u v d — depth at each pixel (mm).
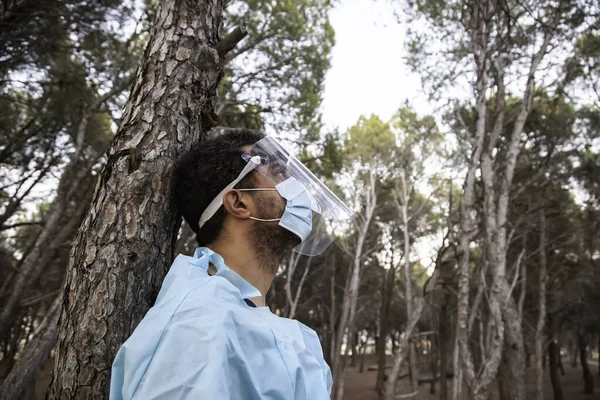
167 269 1264
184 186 1133
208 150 1146
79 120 11156
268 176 1113
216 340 724
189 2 1502
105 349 1087
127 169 1244
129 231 1188
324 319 25062
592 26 8852
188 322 750
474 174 8555
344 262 22344
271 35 10773
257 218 1078
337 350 15805
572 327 21547
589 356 44250
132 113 1357
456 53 10625
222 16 1661
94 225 1202
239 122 11383
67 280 1199
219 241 1083
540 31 8789
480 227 10484
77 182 10297
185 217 1146
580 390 24344
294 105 11609
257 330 814
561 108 13789
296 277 22750
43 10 7332
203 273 952
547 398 23016
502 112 9016
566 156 13656
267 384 774
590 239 16406
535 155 14297
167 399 662
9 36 7242
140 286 1173
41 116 11414
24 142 11172
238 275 994
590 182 14398
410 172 16156
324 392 918
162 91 1371
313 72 11656
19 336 22516
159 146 1296
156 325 769
